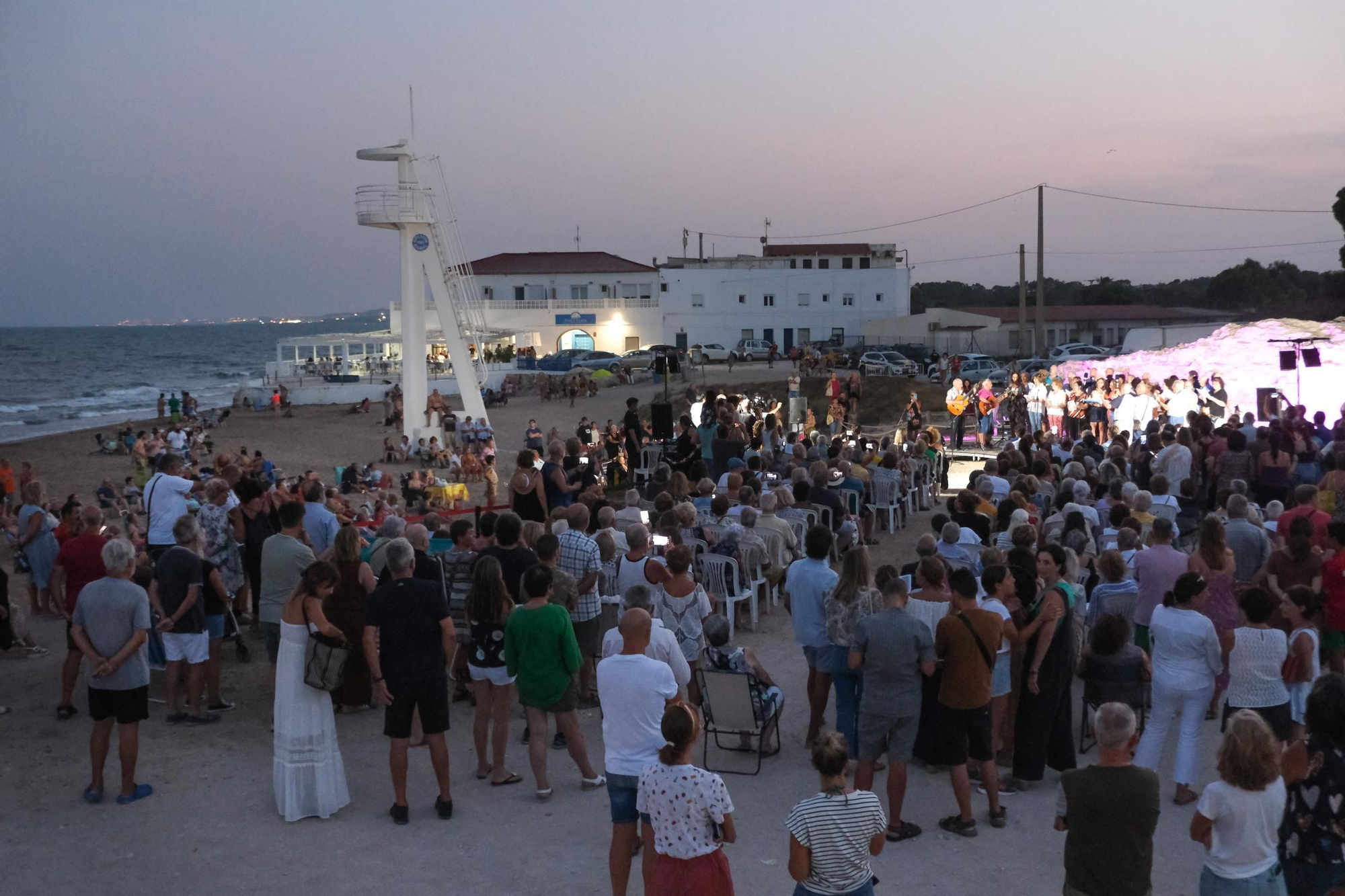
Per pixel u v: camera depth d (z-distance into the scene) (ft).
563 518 35.35
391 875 20.26
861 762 21.70
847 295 239.30
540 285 241.35
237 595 37.83
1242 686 21.47
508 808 23.30
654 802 15.67
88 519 29.40
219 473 44.65
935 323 213.66
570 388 160.25
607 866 20.53
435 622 22.41
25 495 40.83
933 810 22.97
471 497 87.66
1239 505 30.32
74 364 456.04
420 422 115.34
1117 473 40.96
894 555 48.01
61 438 128.26
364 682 29.86
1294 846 15.29
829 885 14.88
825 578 25.82
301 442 124.36
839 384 107.76
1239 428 53.01
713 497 38.75
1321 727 15.17
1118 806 14.74
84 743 27.61
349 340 196.65
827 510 44.06
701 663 26.03
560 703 23.32
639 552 28.32
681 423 63.67
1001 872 19.94
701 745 27.14
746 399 87.30
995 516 36.88
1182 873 19.80
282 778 22.82
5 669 34.14
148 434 120.26
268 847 21.54
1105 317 207.62
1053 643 23.38
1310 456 49.75
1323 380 85.92
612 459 72.23
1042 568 23.57
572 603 25.91
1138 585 26.53
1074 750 24.52
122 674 23.43
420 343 115.03
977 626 21.20
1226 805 14.53
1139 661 23.89
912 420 77.00
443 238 115.24
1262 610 21.21
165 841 21.84
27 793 24.32
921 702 22.53
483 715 24.98
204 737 27.86
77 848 21.56
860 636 21.53
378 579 29.66
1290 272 302.04
